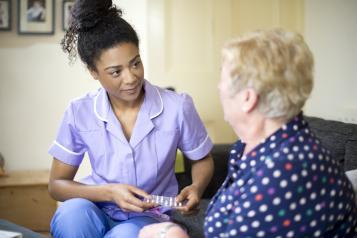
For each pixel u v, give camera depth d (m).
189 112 1.59
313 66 0.97
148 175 1.54
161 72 3.10
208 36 3.12
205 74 3.13
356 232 1.01
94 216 1.45
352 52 2.56
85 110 1.58
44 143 3.35
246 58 0.94
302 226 0.92
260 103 0.95
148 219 1.48
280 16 3.13
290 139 0.94
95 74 1.51
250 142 1.01
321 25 2.88
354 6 2.53
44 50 3.26
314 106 2.96
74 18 1.50
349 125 2.06
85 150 1.63
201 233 1.83
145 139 1.53
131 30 1.47
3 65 3.23
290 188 0.90
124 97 1.49
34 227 2.93
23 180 2.96
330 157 0.97
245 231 0.93
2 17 3.17
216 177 2.38
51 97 3.31
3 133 3.29
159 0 3.04
